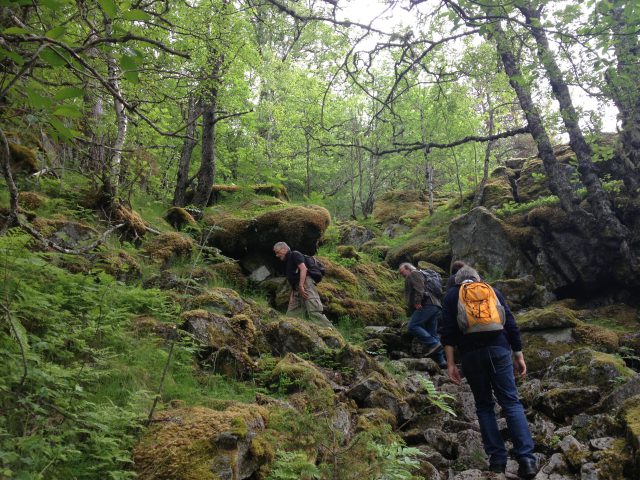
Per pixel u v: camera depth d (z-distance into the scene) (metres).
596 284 9.38
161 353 4.58
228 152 17.28
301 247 9.86
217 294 6.44
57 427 2.99
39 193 7.20
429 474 4.21
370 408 5.21
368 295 10.48
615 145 9.38
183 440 3.20
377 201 20.58
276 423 3.89
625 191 9.61
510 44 7.40
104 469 2.94
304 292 7.86
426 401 5.49
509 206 11.89
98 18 3.44
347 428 4.49
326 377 5.70
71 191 7.67
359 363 6.09
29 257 4.39
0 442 2.58
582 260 9.44
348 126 20.41
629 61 7.96
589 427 4.45
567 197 9.69
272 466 3.44
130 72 2.04
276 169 20.19
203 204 10.87
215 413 3.56
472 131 17.00
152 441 3.22
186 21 7.71
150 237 8.42
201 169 10.91
